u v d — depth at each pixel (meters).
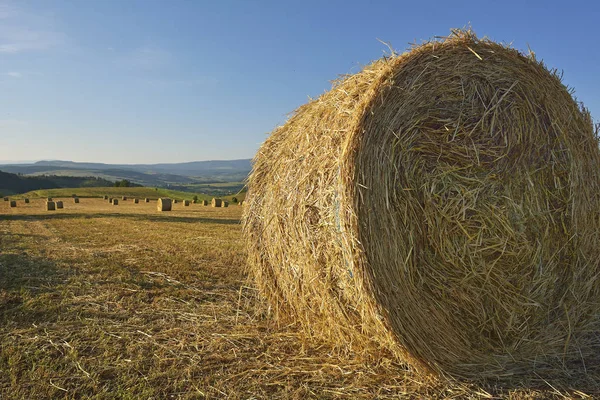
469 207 4.02
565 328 4.60
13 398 3.68
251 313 6.15
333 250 4.19
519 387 4.14
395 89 4.08
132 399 3.73
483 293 4.14
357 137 3.95
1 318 5.66
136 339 5.06
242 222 6.02
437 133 4.08
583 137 4.63
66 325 5.45
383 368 4.44
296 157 4.79
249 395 3.88
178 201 58.50
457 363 4.25
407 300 3.99
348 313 4.32
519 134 4.23
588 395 3.94
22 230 16.94
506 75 4.38
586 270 4.56
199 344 4.99
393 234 3.93
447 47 4.35
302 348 4.90
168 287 7.36
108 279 7.75
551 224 4.29
